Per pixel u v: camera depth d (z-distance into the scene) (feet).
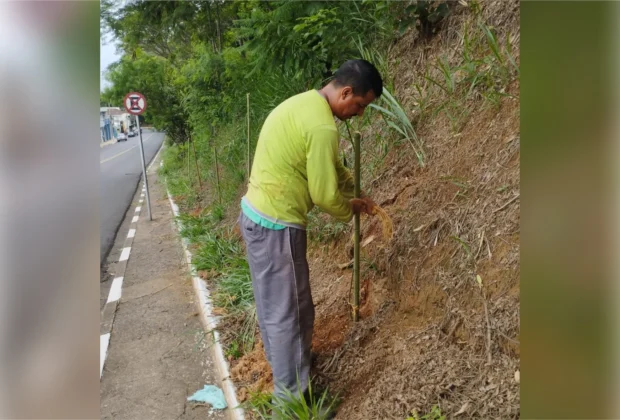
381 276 8.80
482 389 5.71
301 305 7.06
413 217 8.79
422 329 7.18
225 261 15.10
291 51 14.58
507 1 9.71
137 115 26.12
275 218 6.73
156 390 9.52
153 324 12.55
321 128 6.31
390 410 6.28
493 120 8.50
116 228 25.40
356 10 13.78
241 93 22.76
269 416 7.33
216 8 28.02
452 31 11.25
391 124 10.44
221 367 9.71
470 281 6.81
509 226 6.72
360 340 8.00
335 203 6.54
